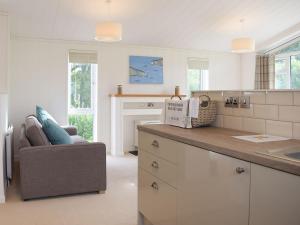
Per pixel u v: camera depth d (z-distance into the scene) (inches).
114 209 119.1
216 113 95.0
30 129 131.2
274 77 262.4
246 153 52.1
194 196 68.9
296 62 248.1
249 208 51.9
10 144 155.2
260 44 255.9
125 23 197.2
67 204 124.3
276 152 52.2
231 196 56.4
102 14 181.8
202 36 228.5
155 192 88.9
